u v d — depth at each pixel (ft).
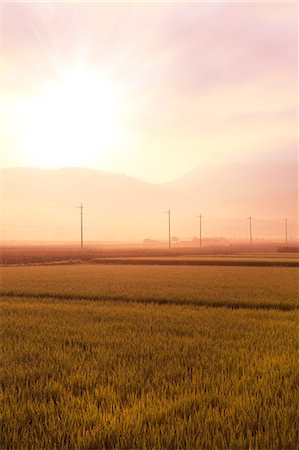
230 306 58.75
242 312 50.06
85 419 17.44
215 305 59.31
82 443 15.55
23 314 48.78
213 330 37.81
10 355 28.73
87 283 87.35
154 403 19.06
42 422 17.60
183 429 16.34
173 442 15.58
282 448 14.99
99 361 26.96
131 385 21.81
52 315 47.98
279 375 23.58
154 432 16.11
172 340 33.24
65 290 73.51
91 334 36.37
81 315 47.55
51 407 18.62
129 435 15.94
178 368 24.71
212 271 126.82
